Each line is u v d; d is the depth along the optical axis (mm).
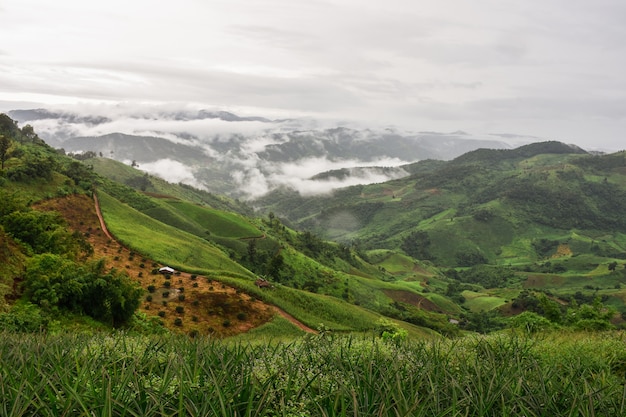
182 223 123312
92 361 5348
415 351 6926
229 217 145500
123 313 36438
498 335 9953
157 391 4359
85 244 58656
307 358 6465
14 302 29984
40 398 4070
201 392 4387
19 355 5453
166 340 7160
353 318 66750
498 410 4516
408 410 3764
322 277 124125
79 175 98375
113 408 4086
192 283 59688
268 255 121875
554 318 31328
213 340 6910
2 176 74312
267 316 54625
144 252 69625
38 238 43312
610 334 13867
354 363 5996
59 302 32625
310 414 4398
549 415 4512
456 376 5410
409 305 123500
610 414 4586
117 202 95688
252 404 4199
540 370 5445
